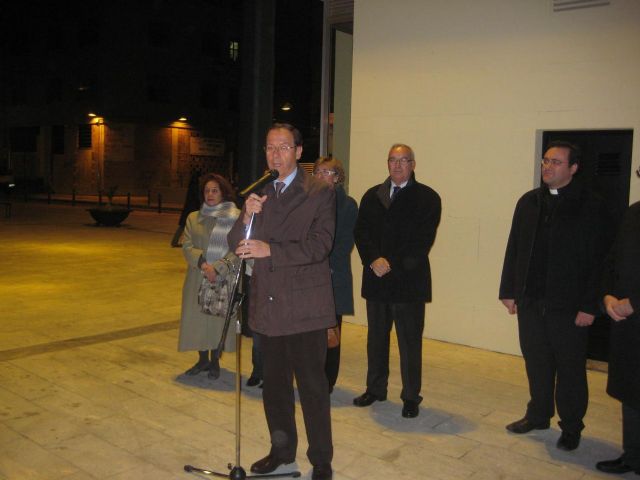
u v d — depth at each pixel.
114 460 3.53
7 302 7.58
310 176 3.27
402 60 6.24
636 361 3.30
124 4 34.31
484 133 5.80
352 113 6.62
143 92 35.72
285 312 3.13
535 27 5.47
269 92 5.98
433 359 5.59
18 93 40.09
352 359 5.58
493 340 5.86
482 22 5.74
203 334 4.80
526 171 5.61
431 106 6.09
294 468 3.51
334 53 7.56
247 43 5.89
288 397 3.38
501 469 3.54
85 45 35.28
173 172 38.12
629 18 5.04
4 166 38.75
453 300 6.06
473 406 4.49
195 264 4.69
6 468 3.40
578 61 5.29
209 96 39.22
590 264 3.63
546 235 3.77
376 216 4.25
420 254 4.11
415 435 3.98
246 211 3.13
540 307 3.79
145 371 5.11
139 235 15.55
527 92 5.55
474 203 5.89
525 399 4.65
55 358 5.39
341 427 4.08
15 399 4.42
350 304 4.33
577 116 5.32
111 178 35.59
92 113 35.28
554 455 3.73
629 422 3.45
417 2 6.10
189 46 37.47
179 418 4.16
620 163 5.34
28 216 20.89
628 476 3.48
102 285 8.83
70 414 4.18
